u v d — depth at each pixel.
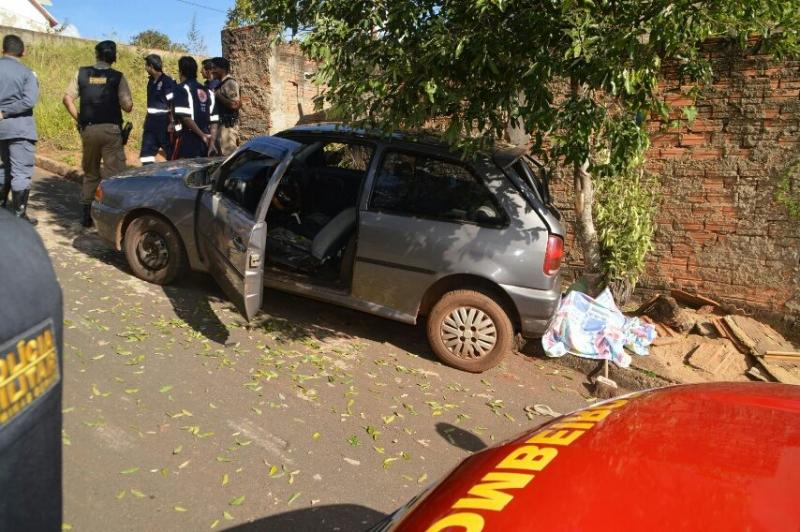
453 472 1.91
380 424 3.98
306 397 4.16
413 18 4.01
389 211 5.02
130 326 4.75
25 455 1.18
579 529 1.41
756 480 1.52
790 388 2.19
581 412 2.12
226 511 2.92
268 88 9.46
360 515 3.05
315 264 5.40
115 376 3.96
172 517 2.82
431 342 5.05
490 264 4.77
